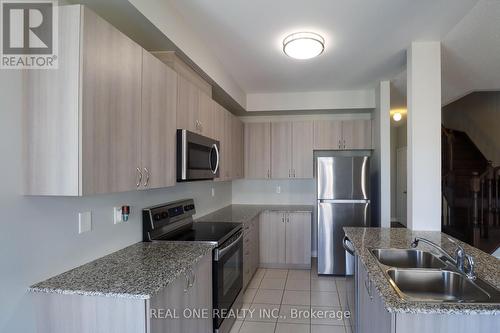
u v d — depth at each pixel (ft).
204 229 9.28
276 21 7.63
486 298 4.59
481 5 6.78
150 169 6.16
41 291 4.64
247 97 15.02
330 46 9.16
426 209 8.94
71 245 5.46
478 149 21.95
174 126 7.28
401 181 23.07
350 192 13.42
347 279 9.87
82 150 4.36
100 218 6.21
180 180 7.45
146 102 6.05
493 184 18.52
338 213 13.43
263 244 14.51
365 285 6.29
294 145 15.11
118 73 5.18
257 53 9.73
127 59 5.43
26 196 4.59
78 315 4.59
